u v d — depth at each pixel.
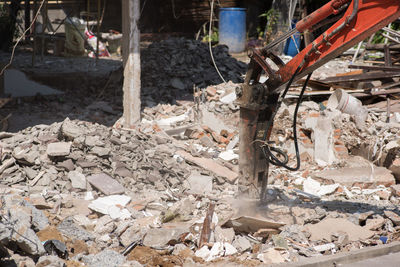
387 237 5.69
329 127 8.44
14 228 4.72
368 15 4.79
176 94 12.26
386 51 13.24
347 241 5.54
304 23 5.23
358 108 9.43
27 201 5.82
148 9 24.12
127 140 7.90
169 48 13.64
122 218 5.91
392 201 7.04
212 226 5.56
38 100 12.80
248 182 5.68
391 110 10.30
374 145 8.31
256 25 22.58
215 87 11.10
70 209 6.12
